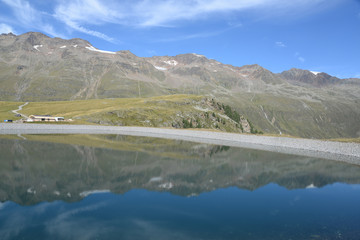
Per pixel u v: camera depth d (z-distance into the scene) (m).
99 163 43.78
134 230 19.67
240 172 41.75
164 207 24.72
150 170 40.16
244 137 97.44
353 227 21.22
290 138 81.75
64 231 19.22
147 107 199.12
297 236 19.30
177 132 126.75
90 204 24.91
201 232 19.67
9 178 32.75
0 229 19.30
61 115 184.50
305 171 44.28
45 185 30.41
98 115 166.38
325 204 27.09
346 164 51.91
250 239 18.69
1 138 78.19
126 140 87.12
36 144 65.38
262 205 26.28
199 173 39.75
